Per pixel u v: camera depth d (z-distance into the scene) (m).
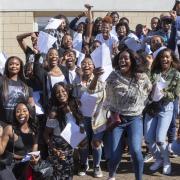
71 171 6.51
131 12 13.77
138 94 6.04
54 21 9.17
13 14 14.02
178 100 7.74
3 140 6.02
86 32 9.77
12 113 6.41
